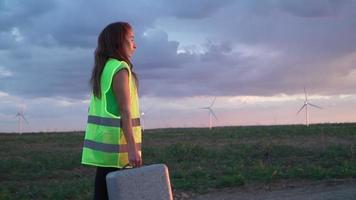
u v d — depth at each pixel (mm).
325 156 16922
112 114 5066
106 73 5062
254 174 13344
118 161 5059
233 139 24125
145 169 4734
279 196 10844
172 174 14172
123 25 5293
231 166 15484
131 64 5301
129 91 5059
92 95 5199
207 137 25656
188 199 11219
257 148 19172
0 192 12492
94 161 5066
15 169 16938
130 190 4672
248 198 10875
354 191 10750
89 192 12078
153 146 21953
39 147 24453
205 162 16875
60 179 15320
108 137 5047
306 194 10828
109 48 5211
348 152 16938
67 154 20188
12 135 31812
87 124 5203
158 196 4730
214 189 12102
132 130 5004
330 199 10109
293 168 14062
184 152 18375
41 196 12352
